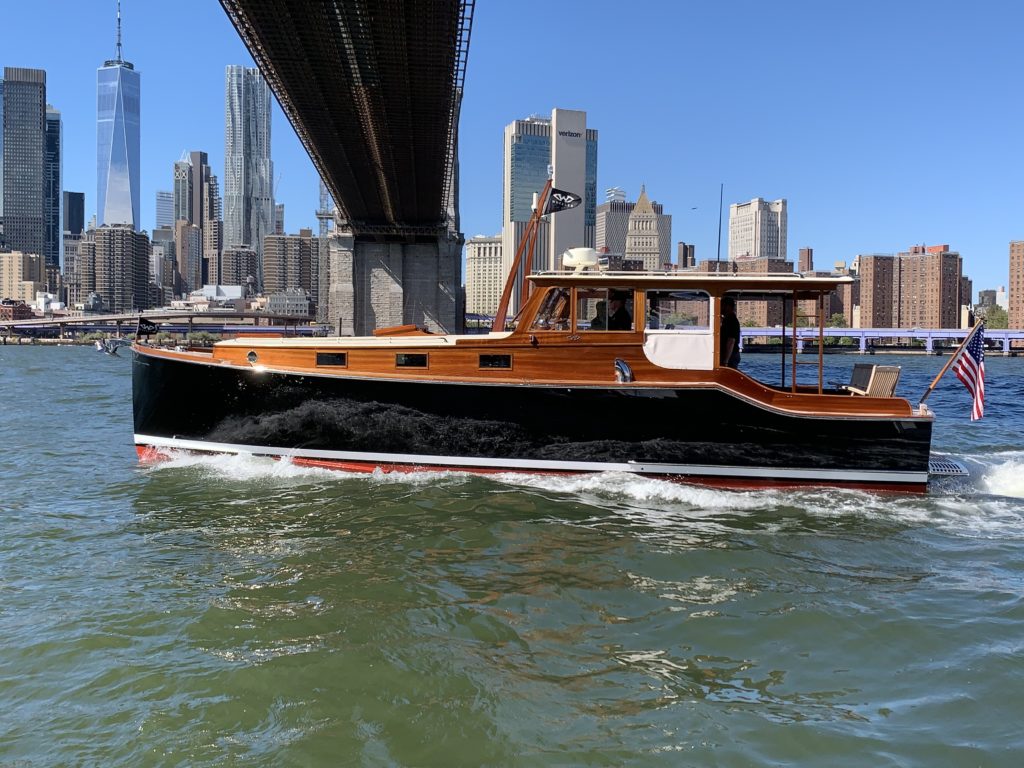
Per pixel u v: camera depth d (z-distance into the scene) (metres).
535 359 10.83
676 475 10.80
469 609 6.38
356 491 10.16
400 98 50.25
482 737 4.55
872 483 10.64
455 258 91.06
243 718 4.75
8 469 12.47
